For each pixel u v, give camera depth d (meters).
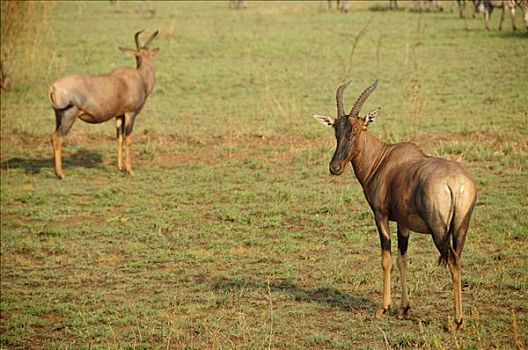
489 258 26.31
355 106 22.28
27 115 52.19
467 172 19.33
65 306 23.98
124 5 136.62
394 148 21.52
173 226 31.77
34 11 60.31
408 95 52.72
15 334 22.30
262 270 26.47
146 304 23.98
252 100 55.44
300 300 23.73
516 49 72.31
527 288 23.84
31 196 35.97
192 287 25.38
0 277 27.08
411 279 24.86
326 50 77.00
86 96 38.12
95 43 84.31
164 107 54.31
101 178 39.28
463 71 63.25
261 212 32.66
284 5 135.50
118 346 21.00
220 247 29.09
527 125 44.50
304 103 53.75
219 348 20.27
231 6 133.50
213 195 35.41
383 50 75.69
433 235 19.28
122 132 40.59
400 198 20.23
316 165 39.72
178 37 89.31
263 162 40.34
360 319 21.92
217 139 45.28
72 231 31.33
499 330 20.67
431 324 21.16
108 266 27.69
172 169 40.22
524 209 31.16
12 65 59.56
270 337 20.72
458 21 98.00
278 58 73.69
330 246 28.58
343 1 116.88
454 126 45.16
